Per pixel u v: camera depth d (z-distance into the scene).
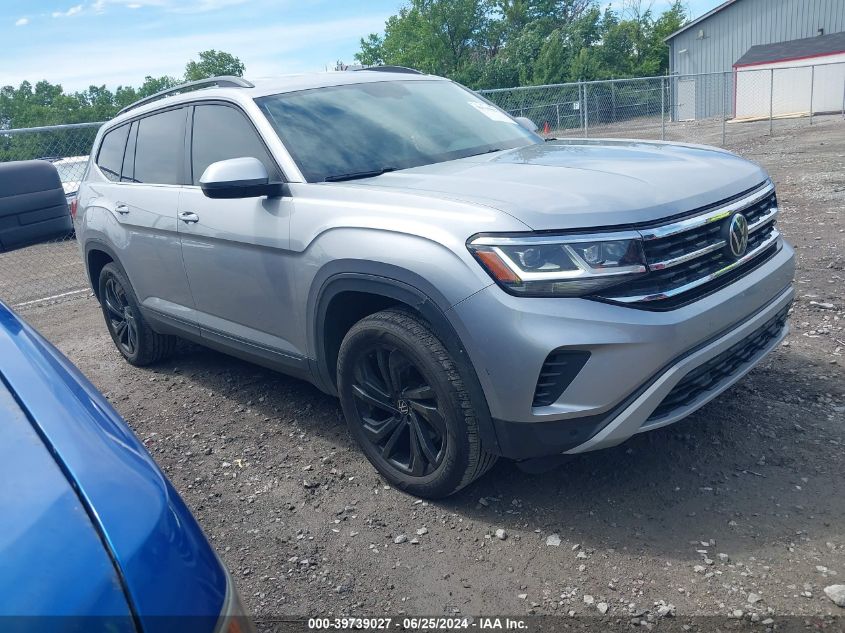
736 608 2.42
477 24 49.16
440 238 2.79
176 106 4.48
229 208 3.76
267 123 3.77
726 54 34.91
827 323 4.84
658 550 2.75
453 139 4.03
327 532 3.09
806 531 2.77
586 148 3.76
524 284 2.62
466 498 3.22
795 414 3.65
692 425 3.62
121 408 4.69
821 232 7.39
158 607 1.03
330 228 3.19
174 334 4.73
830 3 31.72
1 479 1.14
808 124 23.25
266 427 4.16
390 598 2.66
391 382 3.15
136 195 4.60
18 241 2.39
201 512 3.34
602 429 2.67
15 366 1.48
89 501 1.12
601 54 43.53
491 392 2.74
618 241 2.64
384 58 52.44
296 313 3.49
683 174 3.11
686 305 2.77
